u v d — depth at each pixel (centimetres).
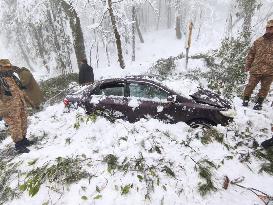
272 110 781
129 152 591
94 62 3297
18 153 657
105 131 675
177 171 549
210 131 654
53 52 2389
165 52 3666
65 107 779
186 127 675
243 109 752
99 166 562
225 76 1109
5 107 614
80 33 1864
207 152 605
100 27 1989
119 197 494
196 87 758
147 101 703
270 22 718
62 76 1641
